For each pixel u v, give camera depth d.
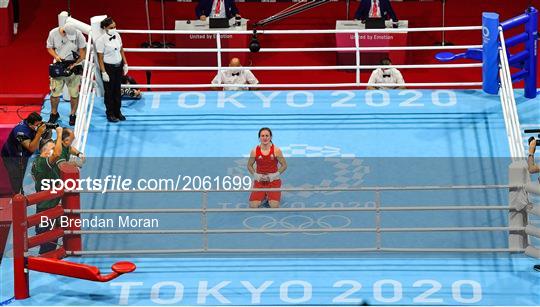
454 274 32.44
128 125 38.09
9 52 46.72
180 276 32.50
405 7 49.12
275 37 47.50
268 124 38.16
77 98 38.28
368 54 44.69
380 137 37.50
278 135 37.62
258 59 45.94
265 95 39.62
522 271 32.44
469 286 31.94
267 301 31.50
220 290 31.94
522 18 38.53
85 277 30.97
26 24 48.47
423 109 38.66
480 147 36.91
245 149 37.09
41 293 31.81
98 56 37.41
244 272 32.62
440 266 32.75
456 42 46.91
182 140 37.50
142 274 32.59
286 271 32.62
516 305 31.25
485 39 38.09
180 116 38.59
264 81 44.72
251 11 49.19
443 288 31.89
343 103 39.09
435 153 36.78
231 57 45.09
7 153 35.94
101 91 39.12
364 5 45.06
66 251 32.88
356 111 38.69
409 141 37.31
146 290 31.94
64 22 38.72
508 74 37.62
